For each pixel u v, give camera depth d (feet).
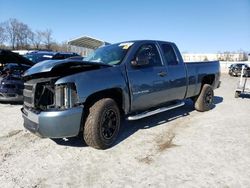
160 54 18.92
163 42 19.71
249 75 55.16
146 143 15.72
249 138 16.55
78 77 13.51
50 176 11.75
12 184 11.07
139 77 16.53
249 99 32.99
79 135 17.04
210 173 11.90
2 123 20.08
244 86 33.09
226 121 20.83
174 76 19.56
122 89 15.37
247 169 12.29
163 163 12.95
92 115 13.98
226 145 15.31
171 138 16.62
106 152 14.34
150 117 22.04
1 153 14.25
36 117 13.34
